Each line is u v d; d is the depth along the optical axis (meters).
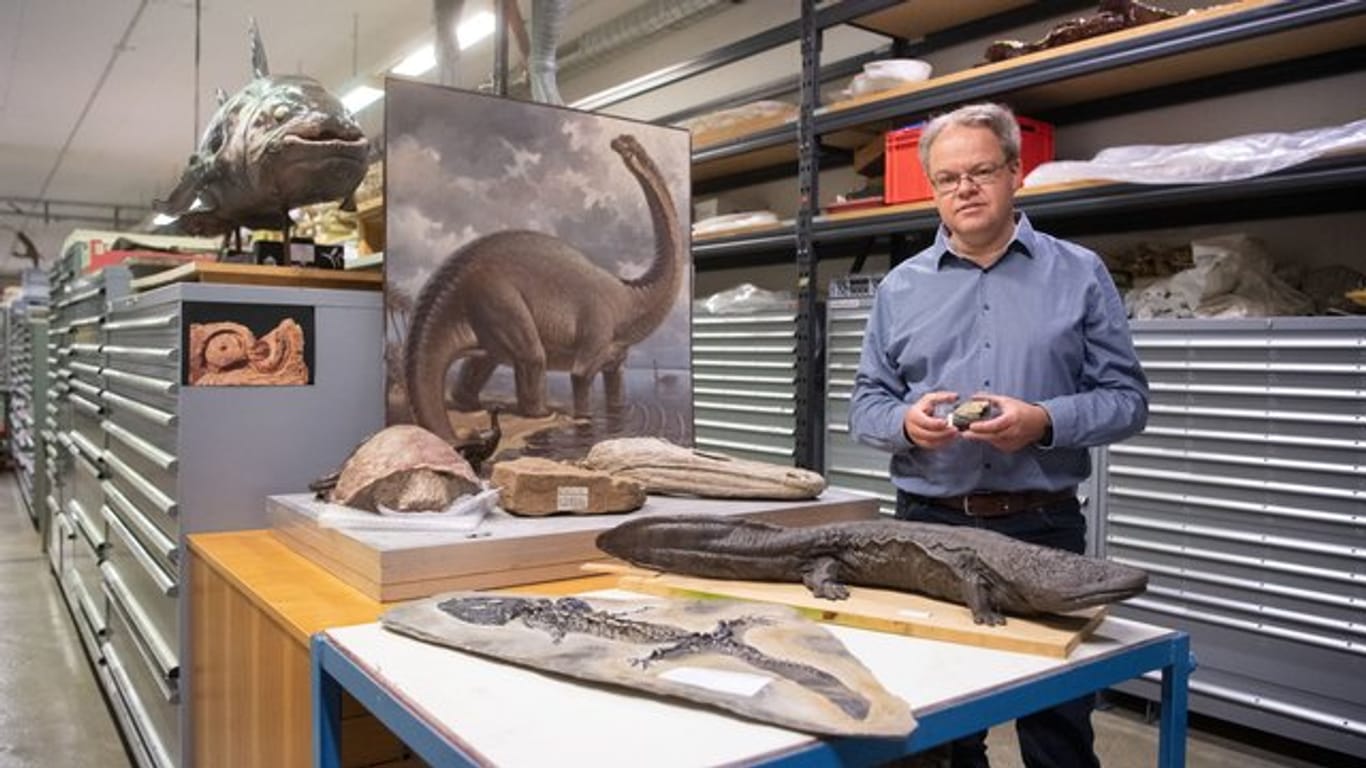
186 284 1.94
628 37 5.67
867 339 2.06
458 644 1.17
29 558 5.42
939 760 1.85
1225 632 2.61
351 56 6.99
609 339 2.25
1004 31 3.58
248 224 2.47
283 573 1.65
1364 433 2.36
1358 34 2.61
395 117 1.98
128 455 2.55
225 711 1.76
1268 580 2.53
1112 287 1.84
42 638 4.00
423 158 2.01
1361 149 2.27
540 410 2.15
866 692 0.99
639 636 1.17
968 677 1.08
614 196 2.26
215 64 7.19
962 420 1.64
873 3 3.35
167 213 2.55
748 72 5.05
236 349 1.99
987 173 1.78
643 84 4.54
